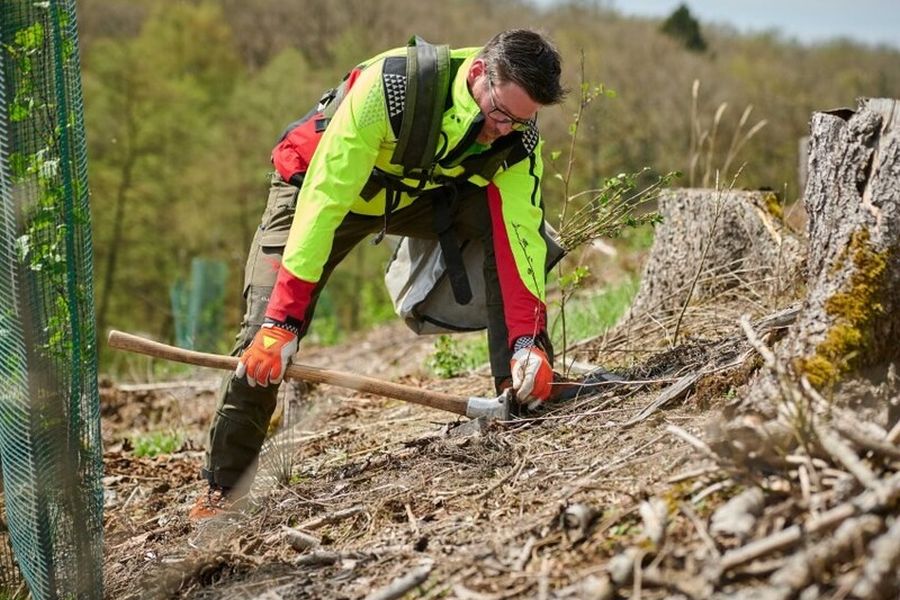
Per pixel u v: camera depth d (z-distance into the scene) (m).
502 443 3.58
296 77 29.67
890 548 2.13
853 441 2.54
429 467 3.57
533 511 2.94
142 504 4.61
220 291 14.70
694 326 4.75
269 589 2.96
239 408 3.80
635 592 2.34
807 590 2.20
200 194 29.12
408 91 3.36
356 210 3.86
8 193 3.01
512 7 32.16
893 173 2.96
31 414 3.08
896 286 2.89
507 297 3.86
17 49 2.97
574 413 3.76
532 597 2.49
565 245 4.52
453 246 3.87
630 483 2.86
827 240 3.18
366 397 5.79
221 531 3.52
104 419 7.58
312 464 4.41
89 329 3.21
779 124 20.38
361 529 3.24
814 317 2.94
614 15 28.47
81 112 3.15
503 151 3.66
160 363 11.59
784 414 2.59
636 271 7.77
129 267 28.84
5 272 3.08
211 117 31.58
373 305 18.25
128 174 28.91
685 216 5.39
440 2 32.56
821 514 2.40
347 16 33.09
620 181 4.41
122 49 29.64
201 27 35.19
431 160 3.49
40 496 3.14
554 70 3.30
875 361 2.86
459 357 6.46
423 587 2.68
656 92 19.59
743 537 2.42
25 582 3.73
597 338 5.30
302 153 3.72
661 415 3.42
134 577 3.52
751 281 4.96
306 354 11.55
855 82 22.58
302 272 3.50
